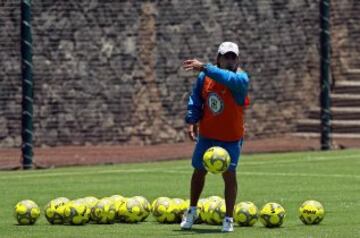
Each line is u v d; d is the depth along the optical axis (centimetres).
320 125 6391
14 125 6431
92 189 4297
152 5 6731
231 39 6981
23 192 4209
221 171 2892
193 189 3017
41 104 6475
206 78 2977
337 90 7250
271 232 2947
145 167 5322
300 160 5522
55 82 6525
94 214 3172
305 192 4084
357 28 7525
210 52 6900
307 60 7269
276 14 7150
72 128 6550
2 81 6431
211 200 3170
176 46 6800
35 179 4728
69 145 6538
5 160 5791
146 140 6700
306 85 7244
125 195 4097
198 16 6869
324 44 6016
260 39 7075
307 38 7275
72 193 4175
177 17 6800
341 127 6838
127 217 3186
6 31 6438
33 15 6475
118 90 6650
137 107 6688
